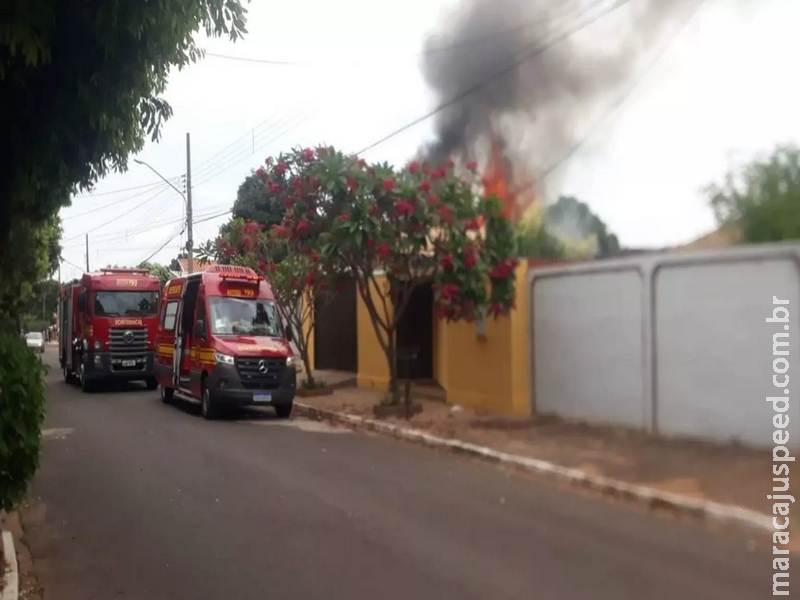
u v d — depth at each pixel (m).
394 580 6.11
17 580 6.12
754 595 5.79
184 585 6.09
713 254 10.81
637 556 6.78
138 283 23.48
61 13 6.47
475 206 14.28
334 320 25.72
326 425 15.80
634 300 12.23
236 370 16.20
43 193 7.70
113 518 8.23
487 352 15.76
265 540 7.29
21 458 6.30
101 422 16.12
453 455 12.06
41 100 6.93
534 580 6.12
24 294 17.12
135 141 7.73
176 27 6.77
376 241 14.30
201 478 10.23
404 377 20.78
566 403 13.77
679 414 11.38
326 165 14.25
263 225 26.58
